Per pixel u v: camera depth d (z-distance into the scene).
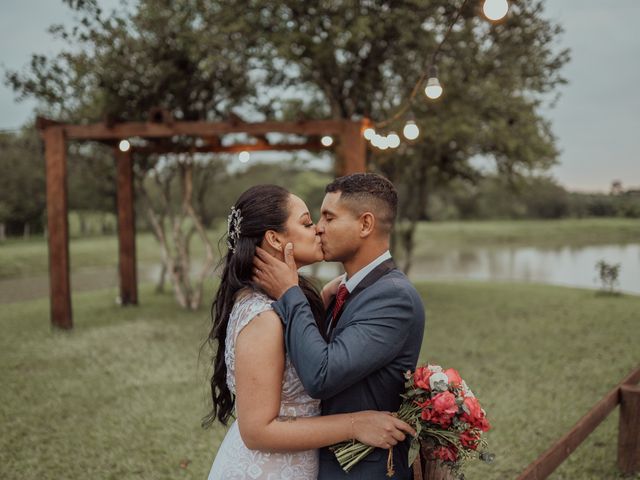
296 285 1.50
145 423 4.34
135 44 8.55
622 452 3.37
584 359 6.24
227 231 1.69
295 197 1.64
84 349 6.84
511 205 39.53
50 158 7.75
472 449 1.49
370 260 1.61
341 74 9.55
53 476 3.47
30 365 6.11
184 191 9.88
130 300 10.44
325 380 1.36
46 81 8.38
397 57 9.44
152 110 7.47
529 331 7.87
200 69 8.69
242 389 1.43
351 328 1.45
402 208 13.49
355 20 8.38
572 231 39.44
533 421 4.32
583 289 13.03
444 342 7.16
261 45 8.86
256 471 1.56
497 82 9.24
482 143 10.92
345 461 1.48
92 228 34.22
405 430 1.46
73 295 12.88
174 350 6.77
